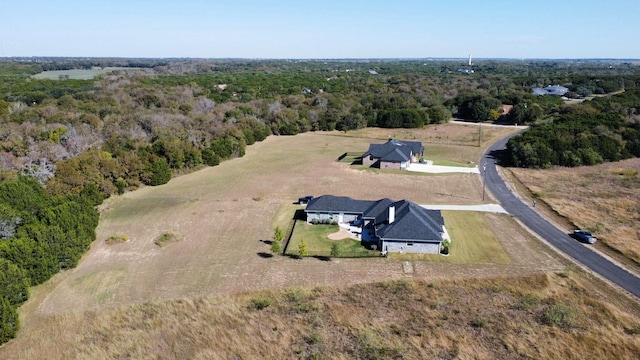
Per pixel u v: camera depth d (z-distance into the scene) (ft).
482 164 260.83
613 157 266.16
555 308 106.83
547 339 95.86
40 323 108.27
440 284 121.80
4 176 180.34
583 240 147.64
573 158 252.42
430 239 139.44
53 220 143.54
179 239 155.74
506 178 231.09
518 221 167.84
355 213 166.09
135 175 220.23
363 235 156.56
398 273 128.57
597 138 272.72
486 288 119.34
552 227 161.58
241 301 115.65
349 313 108.37
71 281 128.57
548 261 134.10
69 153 226.99
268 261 137.69
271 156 289.12
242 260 138.82
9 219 139.33
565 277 123.95
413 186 215.31
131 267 136.26
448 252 140.36
